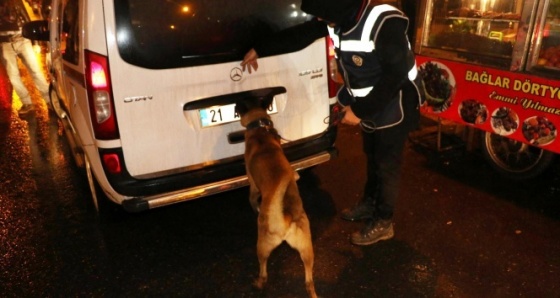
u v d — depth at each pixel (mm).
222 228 3211
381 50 2248
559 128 3025
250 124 2600
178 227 3238
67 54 3027
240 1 2674
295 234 2275
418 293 2498
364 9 2275
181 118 2637
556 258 2723
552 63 3076
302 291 2559
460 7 3852
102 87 2434
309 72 3008
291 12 2865
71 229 3248
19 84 5934
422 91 2537
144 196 2666
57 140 5055
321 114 3141
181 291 2598
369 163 2957
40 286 2660
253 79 2803
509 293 2467
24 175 4180
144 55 2461
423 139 4480
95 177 2820
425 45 3994
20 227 3287
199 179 2766
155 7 2461
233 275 2717
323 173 3953
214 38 2633
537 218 3133
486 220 3131
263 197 2301
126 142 2543
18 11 5641
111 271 2781
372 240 2873
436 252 2826
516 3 3438
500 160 3771
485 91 3496
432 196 3469
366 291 2531
